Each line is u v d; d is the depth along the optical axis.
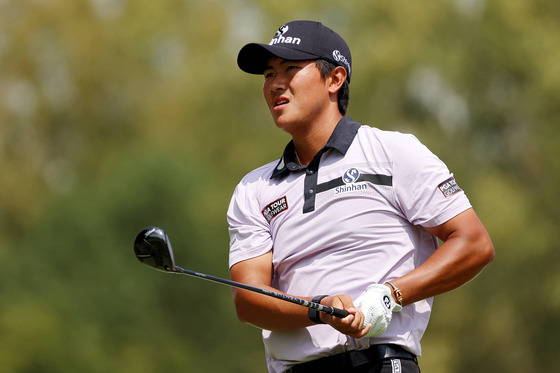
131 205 99.31
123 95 121.31
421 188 13.18
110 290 94.19
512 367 92.00
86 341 88.44
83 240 97.06
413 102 103.75
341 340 13.04
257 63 14.49
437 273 12.79
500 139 104.88
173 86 115.31
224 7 114.88
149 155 104.12
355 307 12.38
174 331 97.75
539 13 100.88
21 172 118.62
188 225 99.75
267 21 104.56
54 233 97.88
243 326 100.69
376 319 12.34
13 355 85.12
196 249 99.62
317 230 13.37
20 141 121.12
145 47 118.19
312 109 14.02
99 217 99.00
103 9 123.00
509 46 98.69
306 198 13.54
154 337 93.88
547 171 98.62
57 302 91.25
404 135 13.58
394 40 99.88
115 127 123.12
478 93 103.31
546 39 98.75
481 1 103.00
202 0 117.25
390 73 99.50
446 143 102.75
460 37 103.19
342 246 13.26
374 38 101.06
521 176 103.69
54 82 123.06
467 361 92.56
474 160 103.44
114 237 98.81
